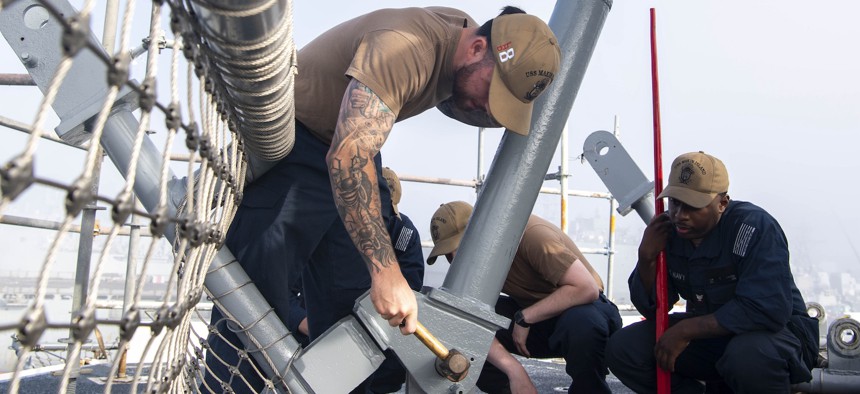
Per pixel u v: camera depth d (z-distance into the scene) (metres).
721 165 2.49
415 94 1.71
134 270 3.46
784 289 2.29
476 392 3.47
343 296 2.31
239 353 1.72
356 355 1.72
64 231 0.49
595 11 2.05
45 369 3.95
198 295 1.09
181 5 0.76
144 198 1.55
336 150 1.55
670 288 2.69
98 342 3.78
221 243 1.26
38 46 1.46
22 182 0.42
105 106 0.52
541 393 3.58
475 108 1.84
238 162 1.46
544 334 3.04
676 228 2.52
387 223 2.30
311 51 1.98
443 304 1.74
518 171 1.88
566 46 2.00
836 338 2.75
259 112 1.30
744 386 2.32
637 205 3.45
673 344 2.43
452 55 1.79
